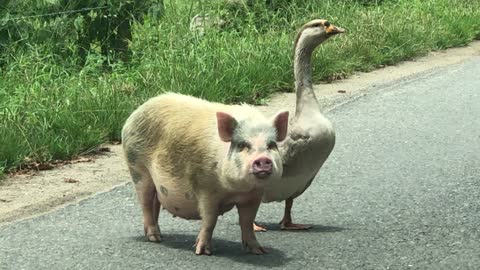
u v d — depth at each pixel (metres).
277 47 18.17
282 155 8.73
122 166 11.90
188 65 16.23
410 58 20.98
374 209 9.91
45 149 12.04
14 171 11.56
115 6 17.08
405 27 21.81
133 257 8.34
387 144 12.91
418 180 11.05
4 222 9.55
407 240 8.88
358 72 19.14
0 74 15.38
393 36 21.11
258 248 8.41
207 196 8.05
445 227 9.30
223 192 7.99
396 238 8.95
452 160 12.01
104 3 17.05
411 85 17.55
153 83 15.24
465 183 10.93
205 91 15.26
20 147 11.85
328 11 22.06
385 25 21.61
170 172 8.20
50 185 10.96
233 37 18.92
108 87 14.71
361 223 9.43
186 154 8.05
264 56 17.50
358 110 15.23
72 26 17.03
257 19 20.95
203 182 8.00
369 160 12.03
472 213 9.77
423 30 22.27
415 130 13.76
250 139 7.56
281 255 8.41
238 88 16.02
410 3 24.88
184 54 16.73
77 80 15.21
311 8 22.30
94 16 17.12
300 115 8.95
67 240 8.87
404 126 14.04
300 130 8.79
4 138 11.85
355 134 13.53
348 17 21.77
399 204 10.09
